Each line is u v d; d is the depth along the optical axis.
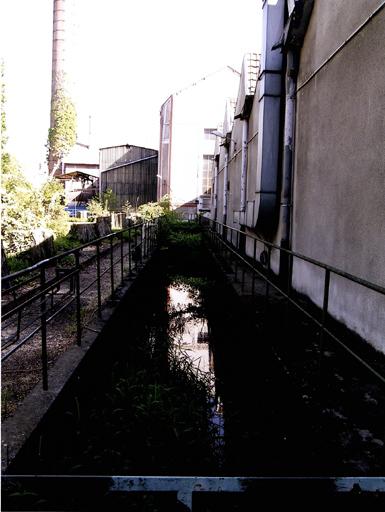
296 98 6.86
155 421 3.17
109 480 1.23
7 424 2.65
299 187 6.64
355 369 3.68
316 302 5.72
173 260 13.14
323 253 5.46
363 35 4.29
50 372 3.50
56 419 3.04
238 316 6.47
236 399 4.00
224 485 1.23
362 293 4.29
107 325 5.04
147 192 35.84
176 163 28.64
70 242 11.99
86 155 44.03
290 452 2.96
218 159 18.98
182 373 4.45
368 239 4.17
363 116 4.29
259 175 7.84
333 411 2.91
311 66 6.03
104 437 3.03
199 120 28.56
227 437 3.24
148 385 3.80
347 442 2.56
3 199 8.75
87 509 2.05
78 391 3.68
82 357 3.85
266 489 1.24
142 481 1.23
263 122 7.65
